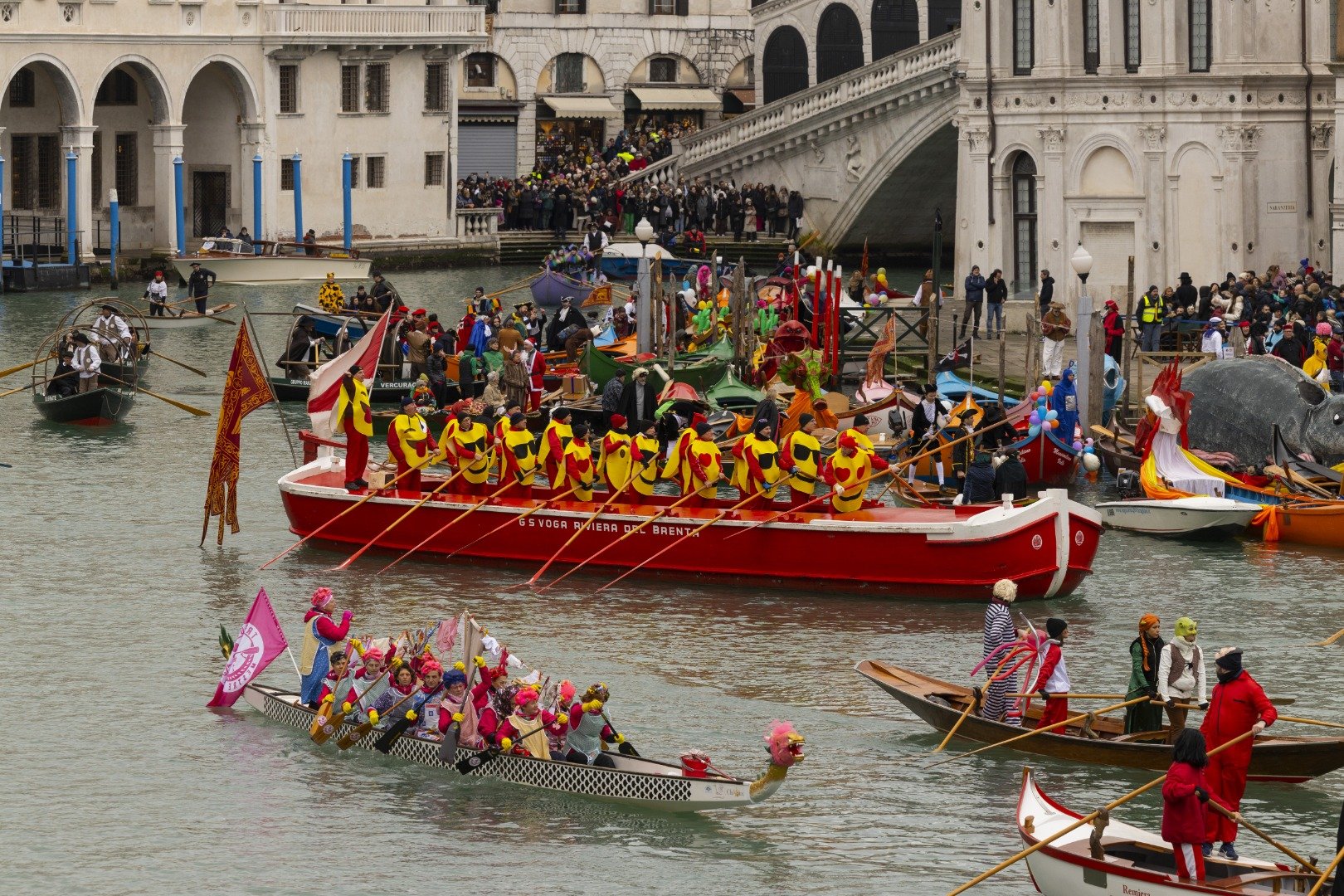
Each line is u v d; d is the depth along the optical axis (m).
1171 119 78.81
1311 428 54.47
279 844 30.47
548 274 93.75
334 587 45.28
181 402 72.62
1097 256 81.31
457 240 124.25
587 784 32.09
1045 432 56.09
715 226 119.06
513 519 46.56
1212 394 56.28
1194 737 26.80
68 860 29.88
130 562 47.59
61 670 38.97
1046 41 81.31
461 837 30.70
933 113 110.44
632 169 128.50
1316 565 47.62
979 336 80.62
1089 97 80.38
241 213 118.75
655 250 85.50
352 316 76.88
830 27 139.00
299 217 117.38
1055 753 33.88
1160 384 53.25
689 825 31.22
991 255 83.75
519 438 47.28
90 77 109.19
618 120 138.50
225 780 33.09
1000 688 34.38
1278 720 35.59
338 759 34.16
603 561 45.97
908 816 31.53
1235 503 50.44
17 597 44.31
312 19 117.88
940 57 109.69
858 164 115.38
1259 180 78.62
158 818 31.50
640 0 138.12
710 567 45.06
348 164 117.19
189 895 28.67
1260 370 55.91
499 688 33.34
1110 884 27.02
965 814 31.62
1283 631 41.81
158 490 56.41
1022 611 43.06
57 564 47.38
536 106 136.50
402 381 71.94
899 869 29.58
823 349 70.56
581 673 38.62
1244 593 44.88
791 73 141.38
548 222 125.69
